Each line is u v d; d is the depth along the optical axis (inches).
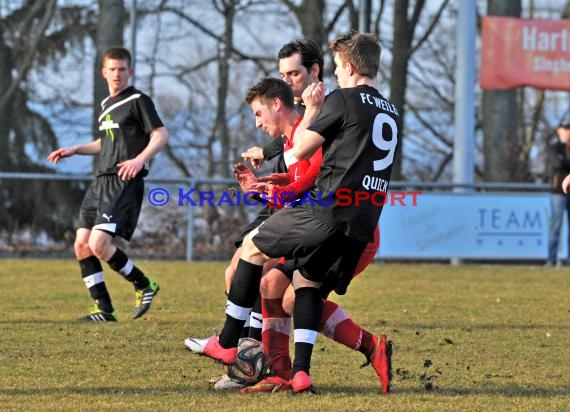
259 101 756.6
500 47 2266.2
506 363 859.4
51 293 1396.4
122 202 1096.8
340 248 700.7
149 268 1862.7
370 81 716.0
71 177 2107.5
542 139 3238.2
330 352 912.9
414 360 873.5
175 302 1305.4
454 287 1562.5
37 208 2271.2
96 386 733.3
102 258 1085.1
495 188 2112.5
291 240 695.7
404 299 1376.7
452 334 1034.1
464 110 2193.7
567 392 726.5
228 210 2097.7
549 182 2185.0
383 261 2005.4
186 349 911.7
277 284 747.4
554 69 2262.6
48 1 2984.7
